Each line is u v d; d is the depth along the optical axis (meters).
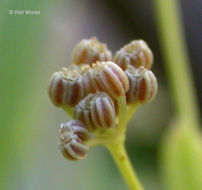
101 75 0.06
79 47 0.07
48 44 0.08
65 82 0.06
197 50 0.11
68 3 0.11
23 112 0.08
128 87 0.06
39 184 0.08
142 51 0.06
